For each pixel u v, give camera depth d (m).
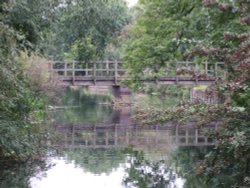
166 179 10.60
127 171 11.52
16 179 10.21
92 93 47.47
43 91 21.41
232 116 7.17
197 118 7.29
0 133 10.12
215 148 7.48
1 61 9.99
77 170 11.44
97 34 15.32
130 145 16.23
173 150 15.25
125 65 14.34
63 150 14.49
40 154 12.73
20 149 10.82
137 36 14.66
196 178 10.62
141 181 10.38
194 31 11.15
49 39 15.77
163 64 13.45
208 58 7.38
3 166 11.32
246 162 7.62
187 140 17.86
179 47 12.43
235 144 6.47
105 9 15.05
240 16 7.78
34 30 12.65
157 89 42.03
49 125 19.02
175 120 7.46
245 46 6.45
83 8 14.20
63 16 14.41
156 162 12.87
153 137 18.62
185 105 7.36
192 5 11.36
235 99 7.57
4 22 11.48
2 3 11.51
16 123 10.88
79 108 30.42
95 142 16.72
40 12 12.72
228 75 7.23
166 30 12.36
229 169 8.62
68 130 19.88
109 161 12.91
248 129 6.88
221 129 7.41
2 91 10.00
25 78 11.91
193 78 7.12
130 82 14.32
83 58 18.11
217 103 7.26
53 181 10.17
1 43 9.81
